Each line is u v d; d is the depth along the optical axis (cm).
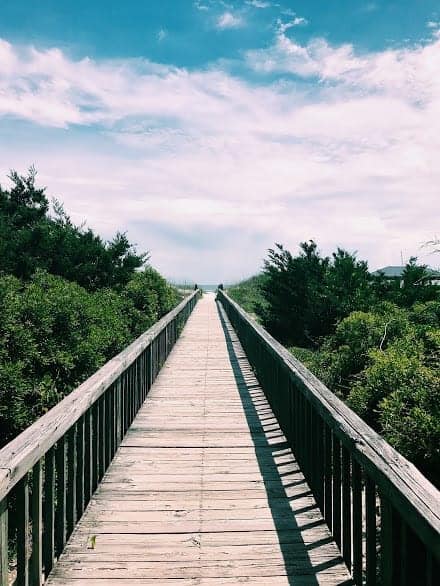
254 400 700
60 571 289
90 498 376
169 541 322
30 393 545
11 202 1476
